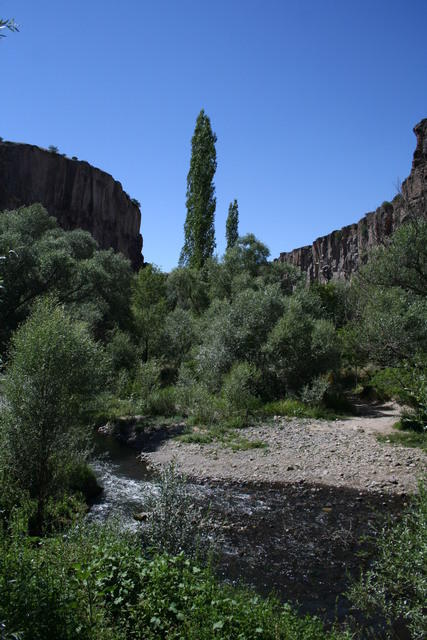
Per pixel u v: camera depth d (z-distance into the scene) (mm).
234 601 5105
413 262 13148
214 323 26562
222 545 8758
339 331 24875
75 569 4559
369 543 8836
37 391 9289
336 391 23297
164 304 38812
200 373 24812
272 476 13336
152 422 19703
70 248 37812
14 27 3162
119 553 5441
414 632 4621
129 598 4809
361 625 6121
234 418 19453
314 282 43312
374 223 37906
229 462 14641
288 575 7680
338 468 13688
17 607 3629
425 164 39875
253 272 42312
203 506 11062
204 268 46031
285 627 4949
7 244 28359
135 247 109250
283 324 23531
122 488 12375
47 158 80938
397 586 5043
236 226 62344
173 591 4992
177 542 6926
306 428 18141
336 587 7281
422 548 4648
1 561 4137
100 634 4043
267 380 23547
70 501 9305
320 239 107125
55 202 82250
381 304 14750
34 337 9508
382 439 15977
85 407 10781
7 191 74438
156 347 33375
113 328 31531
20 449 9102
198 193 50625
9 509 7879
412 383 5836
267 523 10000
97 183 91188
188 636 4254
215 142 51188
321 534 9398
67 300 31766
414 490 11672
